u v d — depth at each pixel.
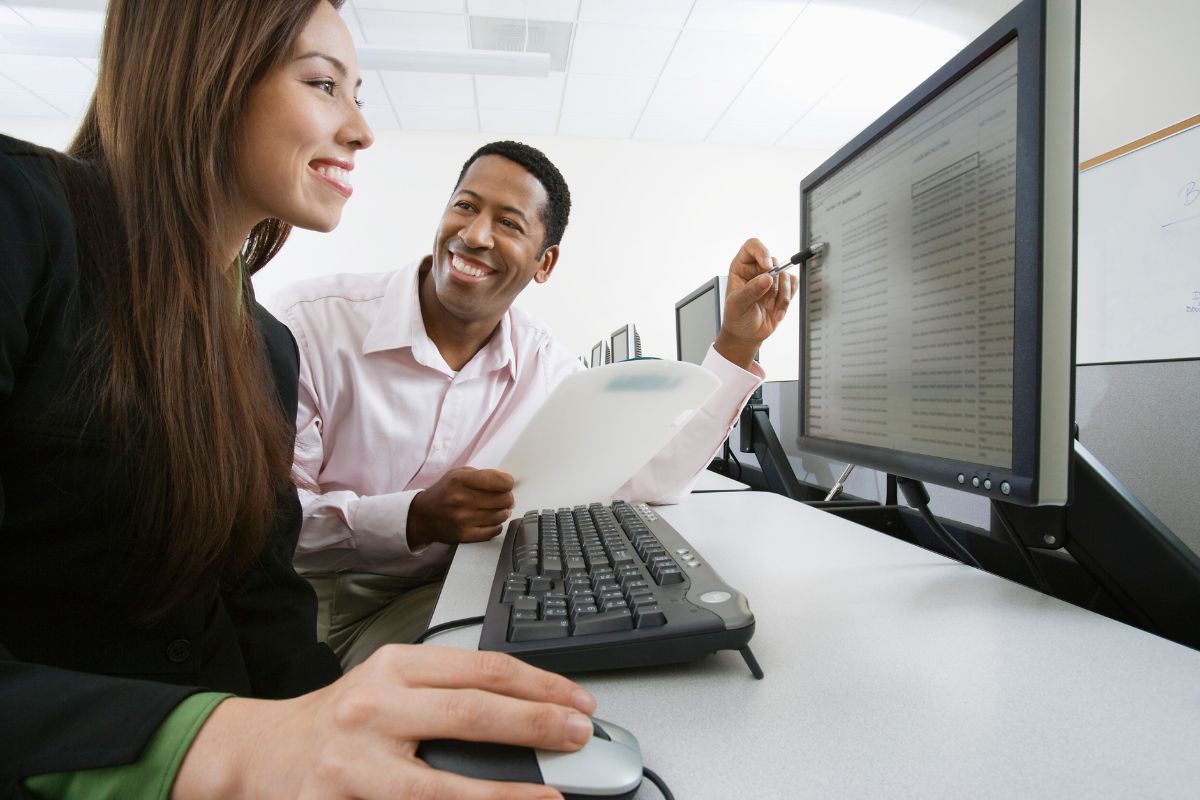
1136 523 0.46
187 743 0.24
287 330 0.70
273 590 0.62
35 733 0.24
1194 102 2.51
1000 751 0.28
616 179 5.04
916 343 0.57
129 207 0.42
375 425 1.02
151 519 0.43
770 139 5.02
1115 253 2.29
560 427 0.62
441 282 1.02
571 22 3.47
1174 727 0.30
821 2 3.31
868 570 0.55
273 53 0.46
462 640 0.42
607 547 0.52
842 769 0.27
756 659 0.38
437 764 0.23
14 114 4.45
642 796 0.25
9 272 0.35
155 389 0.42
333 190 0.54
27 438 0.39
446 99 4.32
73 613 0.43
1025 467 0.42
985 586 0.51
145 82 0.43
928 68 3.92
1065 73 0.40
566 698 0.26
